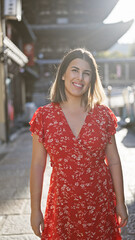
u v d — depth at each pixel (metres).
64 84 1.74
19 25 18.91
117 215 1.81
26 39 23.55
